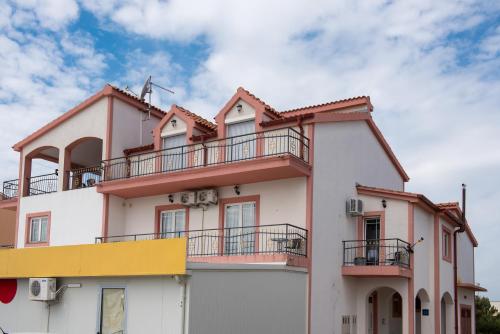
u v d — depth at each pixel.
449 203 23.09
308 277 17.59
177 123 21.84
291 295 16.67
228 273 14.11
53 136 24.55
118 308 14.40
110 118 22.86
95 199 22.38
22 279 16.89
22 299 16.75
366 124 22.28
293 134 19.00
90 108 23.62
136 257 13.59
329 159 19.50
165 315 13.29
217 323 13.55
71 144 23.97
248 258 17.45
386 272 18.50
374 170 22.86
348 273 19.12
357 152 21.39
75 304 15.37
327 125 19.66
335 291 18.77
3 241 30.94
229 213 20.12
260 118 19.72
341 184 19.97
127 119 23.61
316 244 18.19
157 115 25.09
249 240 19.30
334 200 19.44
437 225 21.42
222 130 20.44
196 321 12.96
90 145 26.88
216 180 19.53
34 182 24.95
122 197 22.61
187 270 12.77
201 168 19.20
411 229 19.62
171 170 21.20
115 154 22.80
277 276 16.06
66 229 22.98
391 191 20.06
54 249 15.64
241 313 14.38
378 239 19.36
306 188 18.42
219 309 13.66
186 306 12.85
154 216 21.83
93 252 14.57
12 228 31.48
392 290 22.77
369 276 19.53
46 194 24.06
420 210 20.67
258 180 19.38
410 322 19.02
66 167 23.94
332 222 19.16
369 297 21.17
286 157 17.45
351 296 19.77
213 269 13.59
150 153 21.80
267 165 17.80
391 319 23.19
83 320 15.05
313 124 18.89
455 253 23.58
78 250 14.96
